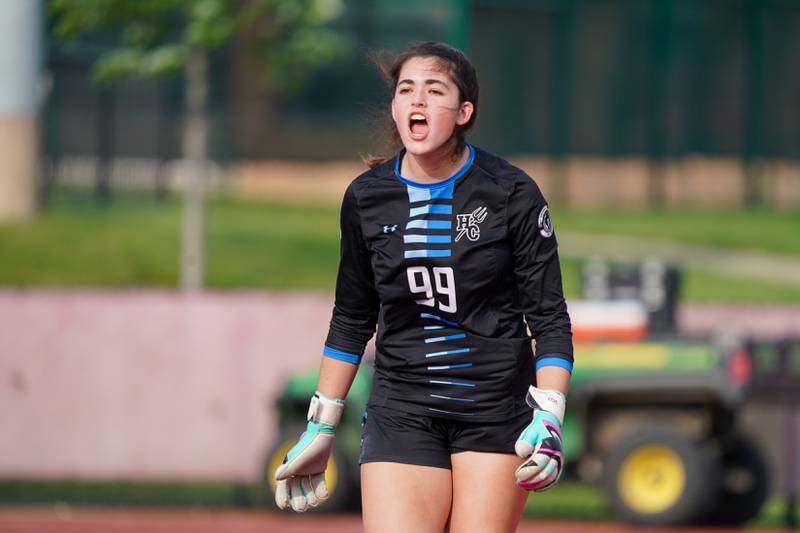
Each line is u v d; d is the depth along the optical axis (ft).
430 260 46.06
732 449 129.80
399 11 323.98
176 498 138.10
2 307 148.56
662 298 129.80
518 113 335.47
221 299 149.79
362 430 48.37
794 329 151.33
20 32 198.39
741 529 129.80
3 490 142.41
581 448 125.08
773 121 348.59
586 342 126.52
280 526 121.80
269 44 179.83
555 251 46.57
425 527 46.06
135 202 227.61
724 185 342.44
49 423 148.46
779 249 247.09
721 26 350.64
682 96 345.31
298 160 303.27
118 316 148.97
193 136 171.12
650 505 120.06
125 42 176.14
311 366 149.28
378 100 49.75
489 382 46.60
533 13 336.90
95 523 123.75
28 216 201.05
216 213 232.32
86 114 229.86
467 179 45.98
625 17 344.08
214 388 148.87
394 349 47.32
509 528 47.16
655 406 126.52
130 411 148.66
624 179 337.93
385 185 46.52
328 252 201.87
